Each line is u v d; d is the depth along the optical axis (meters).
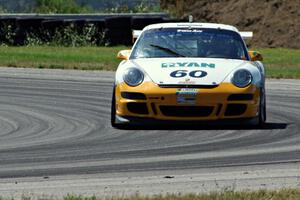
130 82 35.91
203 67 36.31
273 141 32.75
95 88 53.69
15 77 60.00
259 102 35.88
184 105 35.09
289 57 77.62
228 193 22.47
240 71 35.84
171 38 39.12
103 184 25.03
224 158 29.20
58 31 90.31
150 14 96.88
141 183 25.12
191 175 26.30
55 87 54.06
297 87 54.53
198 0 103.25
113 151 30.89
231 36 39.47
